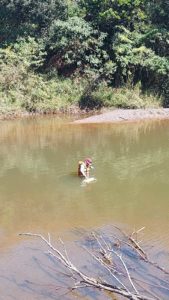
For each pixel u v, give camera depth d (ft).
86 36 84.23
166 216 32.86
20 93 80.33
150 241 28.55
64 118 75.77
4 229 30.94
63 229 30.78
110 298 22.00
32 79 81.87
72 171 43.91
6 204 35.58
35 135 62.03
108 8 86.22
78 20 84.69
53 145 55.62
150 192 37.83
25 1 86.12
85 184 39.91
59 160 48.24
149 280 23.59
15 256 26.73
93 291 22.59
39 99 80.64
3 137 61.05
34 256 26.71
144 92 84.94
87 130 65.31
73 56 85.92
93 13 87.45
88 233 30.04
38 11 87.35
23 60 81.66
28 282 23.79
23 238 29.32
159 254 26.63
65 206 34.96
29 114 78.95
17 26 89.40
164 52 87.76
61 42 84.02
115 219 32.45
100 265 25.27
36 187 39.29
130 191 38.09
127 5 85.51
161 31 84.99
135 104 80.79
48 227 31.12
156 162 47.06
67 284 23.48
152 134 61.87
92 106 82.38
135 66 86.53
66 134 62.49
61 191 38.22
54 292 22.77
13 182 40.81
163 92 85.61
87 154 50.78
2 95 79.30
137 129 65.77
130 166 45.57
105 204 35.29
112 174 42.86
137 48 84.28
